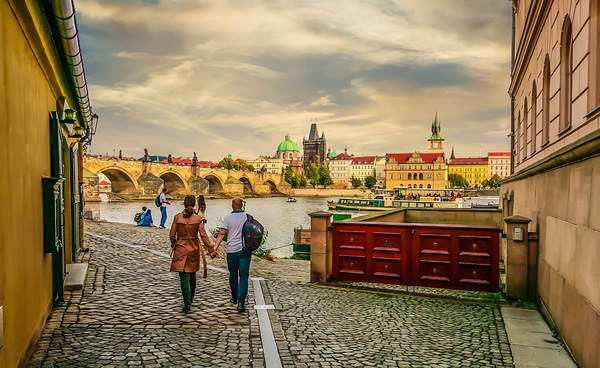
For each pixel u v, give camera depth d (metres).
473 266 10.89
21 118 5.58
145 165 115.31
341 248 11.98
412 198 113.94
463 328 8.14
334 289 11.21
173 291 9.85
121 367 5.70
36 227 6.36
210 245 8.58
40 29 6.15
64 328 7.07
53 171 7.88
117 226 24.88
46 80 7.52
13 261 5.04
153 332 7.09
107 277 10.94
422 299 10.35
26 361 5.60
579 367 6.34
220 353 6.36
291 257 27.81
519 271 10.16
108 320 7.59
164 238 19.41
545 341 7.46
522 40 15.37
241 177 164.75
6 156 4.85
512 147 22.28
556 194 8.27
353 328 7.98
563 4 9.10
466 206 74.81
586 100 7.26
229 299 9.44
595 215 5.93
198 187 133.25
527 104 15.60
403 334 7.72
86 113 12.62
